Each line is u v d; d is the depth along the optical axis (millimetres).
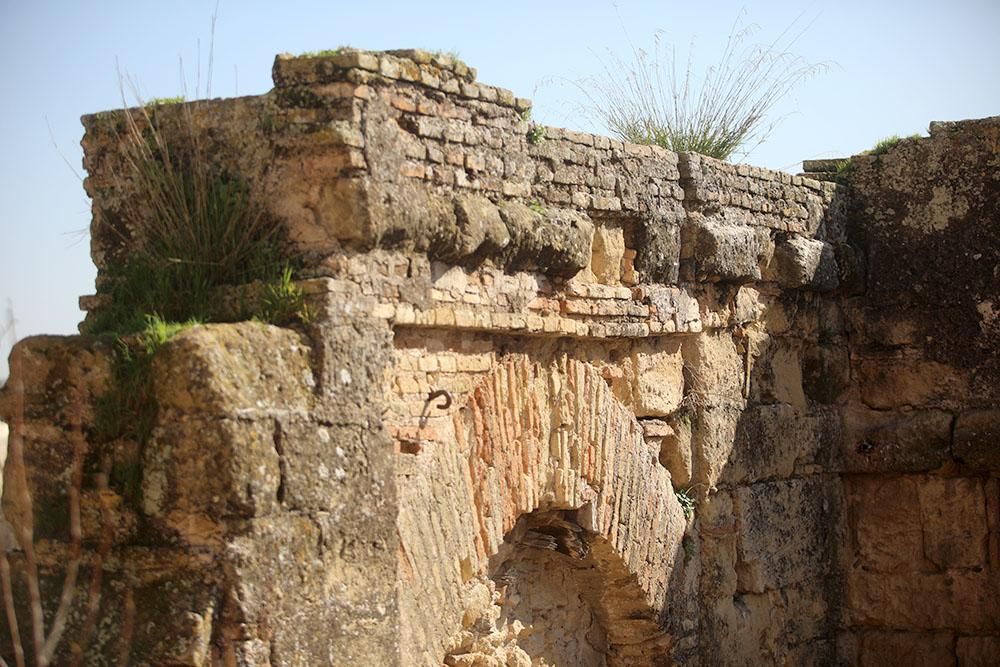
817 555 12039
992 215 12039
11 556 6977
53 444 6926
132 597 6668
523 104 8789
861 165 12617
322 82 7488
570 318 9258
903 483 12320
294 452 6902
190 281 7574
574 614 10094
